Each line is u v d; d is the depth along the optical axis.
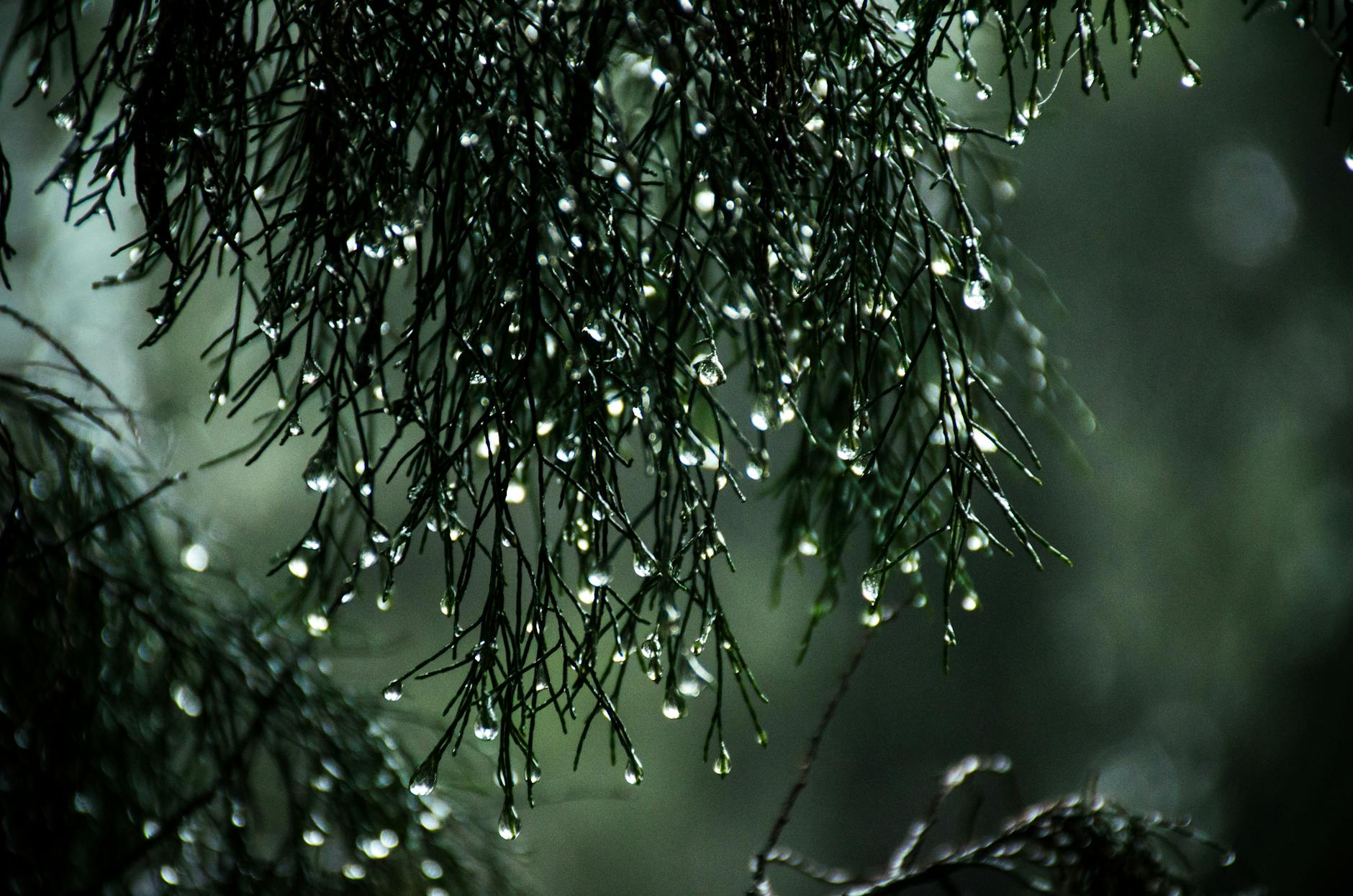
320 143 0.96
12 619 1.05
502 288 0.95
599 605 0.95
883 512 1.01
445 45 0.96
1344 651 3.62
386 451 0.95
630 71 1.03
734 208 0.95
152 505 1.08
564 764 2.87
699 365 0.96
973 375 0.96
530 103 0.95
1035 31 0.96
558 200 0.95
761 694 0.96
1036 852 1.04
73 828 1.05
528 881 1.12
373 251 0.95
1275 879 3.49
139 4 0.97
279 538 2.46
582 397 0.95
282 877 1.08
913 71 0.96
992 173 1.03
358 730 1.09
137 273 0.97
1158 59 3.51
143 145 0.96
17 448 1.08
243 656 1.08
